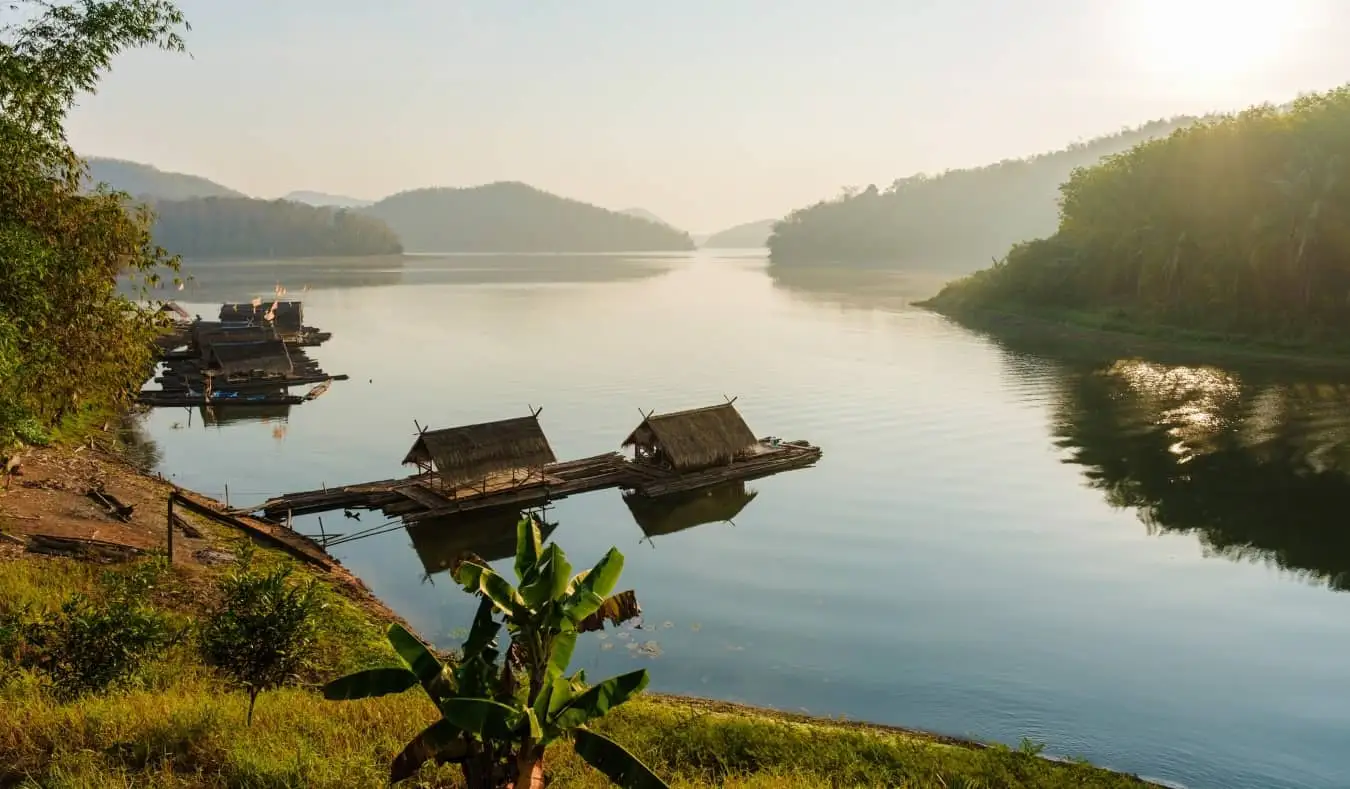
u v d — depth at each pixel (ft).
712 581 89.76
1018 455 136.05
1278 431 143.64
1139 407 165.58
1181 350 226.99
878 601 84.48
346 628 66.08
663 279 586.45
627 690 31.14
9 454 82.99
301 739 40.29
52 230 66.90
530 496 114.73
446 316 339.57
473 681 33.09
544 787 38.83
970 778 47.14
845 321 313.53
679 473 121.49
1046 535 102.01
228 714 43.19
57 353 69.10
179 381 192.95
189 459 137.90
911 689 67.31
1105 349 236.84
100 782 34.40
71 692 45.14
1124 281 287.89
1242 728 61.72
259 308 272.10
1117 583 88.17
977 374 204.33
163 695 45.52
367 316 340.39
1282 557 93.76
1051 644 75.05
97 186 72.18
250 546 49.62
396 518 108.58
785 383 195.00
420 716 46.01
